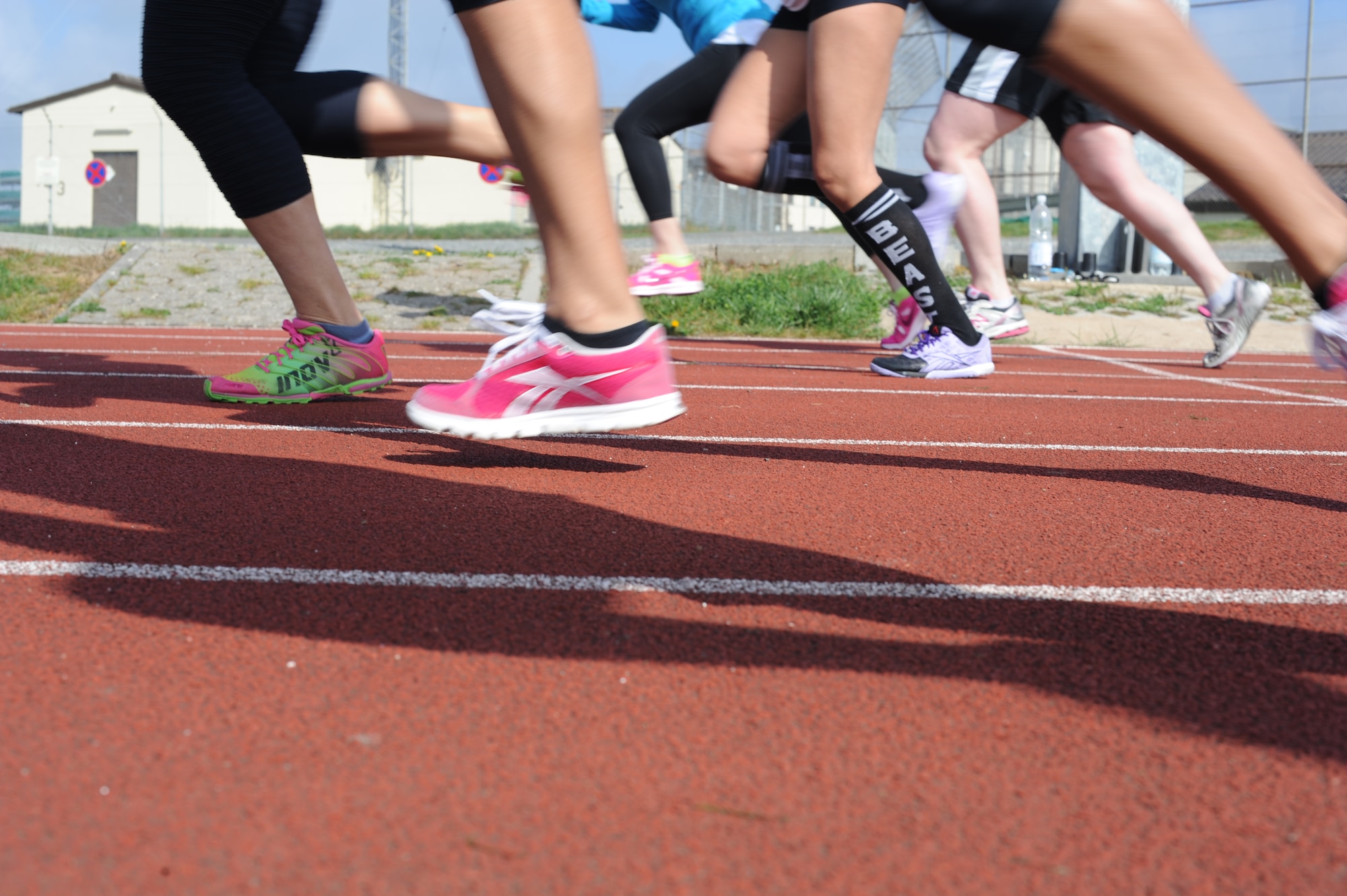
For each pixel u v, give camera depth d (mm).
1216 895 846
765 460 2729
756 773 1033
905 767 1051
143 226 24219
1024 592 1625
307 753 1053
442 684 1229
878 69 3119
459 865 865
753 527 1997
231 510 2020
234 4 3016
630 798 979
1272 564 1822
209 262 9477
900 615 1507
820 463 2709
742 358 5965
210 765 1022
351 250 10492
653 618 1468
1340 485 2590
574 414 2197
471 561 1716
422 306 8422
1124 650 1382
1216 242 14562
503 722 1133
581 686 1233
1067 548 1903
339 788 984
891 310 8789
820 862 881
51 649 1307
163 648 1317
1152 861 894
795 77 3512
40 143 26688
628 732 1117
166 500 2096
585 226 2018
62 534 1831
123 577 1597
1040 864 887
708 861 879
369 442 2836
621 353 2133
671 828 930
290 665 1271
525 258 9906
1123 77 1335
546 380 2164
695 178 20031
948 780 1026
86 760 1027
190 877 839
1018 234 18641
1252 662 1350
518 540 1851
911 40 13875
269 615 1440
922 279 4625
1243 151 1355
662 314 8039
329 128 3281
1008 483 2516
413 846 891
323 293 3545
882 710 1185
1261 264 11008
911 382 4836
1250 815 971
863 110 3311
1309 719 1179
